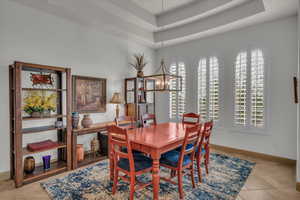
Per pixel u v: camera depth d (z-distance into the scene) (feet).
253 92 11.05
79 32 11.10
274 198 6.69
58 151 9.98
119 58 13.48
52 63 9.86
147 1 10.78
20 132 7.58
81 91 11.21
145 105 14.71
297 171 7.28
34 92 9.27
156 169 6.20
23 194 6.99
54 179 8.21
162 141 6.72
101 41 12.30
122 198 6.65
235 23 10.69
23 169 8.35
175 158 7.22
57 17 10.08
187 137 6.64
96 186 7.54
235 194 6.93
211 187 7.44
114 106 13.23
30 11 9.05
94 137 12.00
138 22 12.17
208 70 13.12
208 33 12.37
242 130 11.54
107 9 10.39
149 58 15.97
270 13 9.44
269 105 10.53
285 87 9.99
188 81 14.29
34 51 9.20
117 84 13.39
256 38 10.91
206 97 13.26
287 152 10.03
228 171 9.02
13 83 7.79
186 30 12.79
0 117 8.26
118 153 6.63
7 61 8.35
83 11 9.72
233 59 11.89
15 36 8.57
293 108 9.79
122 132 6.21
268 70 10.48
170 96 15.48
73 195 6.86
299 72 7.24
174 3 11.05
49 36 9.75
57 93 9.95
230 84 12.06
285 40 9.93
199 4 10.87
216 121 12.78
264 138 10.80
